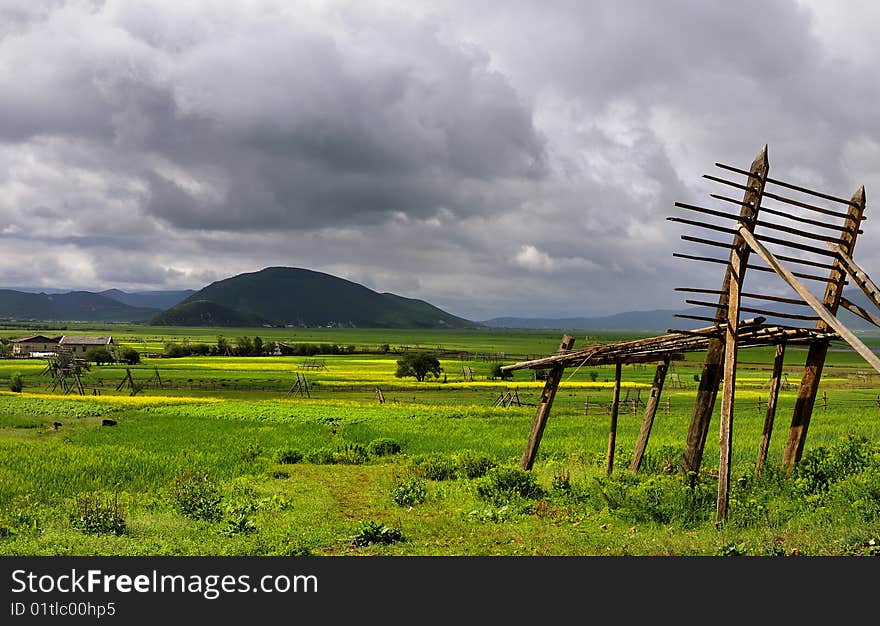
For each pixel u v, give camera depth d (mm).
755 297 15508
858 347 11875
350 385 80688
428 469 23422
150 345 183750
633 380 88750
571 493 17375
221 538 14133
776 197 14766
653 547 12406
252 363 125000
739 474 18297
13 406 54438
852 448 18500
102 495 19703
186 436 38094
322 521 15922
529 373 105125
